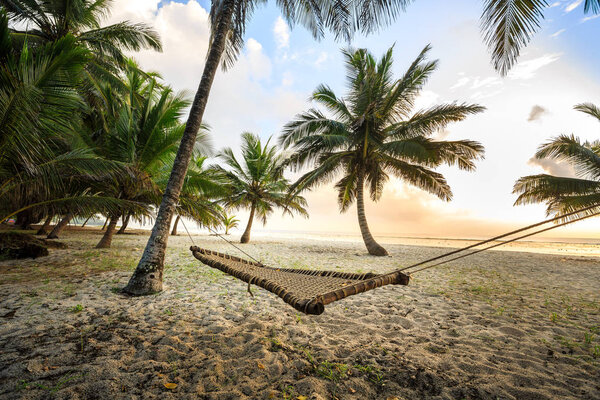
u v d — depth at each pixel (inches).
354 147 479.8
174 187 193.0
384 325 136.6
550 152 442.3
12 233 299.4
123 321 130.4
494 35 165.2
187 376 87.7
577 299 186.1
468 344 115.0
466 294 197.3
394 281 108.2
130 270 241.8
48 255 294.2
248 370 91.9
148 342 108.8
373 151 473.7
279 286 97.5
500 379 88.8
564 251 700.7
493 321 141.6
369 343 115.0
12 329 115.9
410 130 435.5
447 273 287.6
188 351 103.7
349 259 386.9
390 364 97.7
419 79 417.7
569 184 413.7
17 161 189.5
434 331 128.9
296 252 468.4
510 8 158.7
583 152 412.8
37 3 358.3
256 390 81.8
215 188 417.4
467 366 96.4
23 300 152.8
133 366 91.6
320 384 84.7
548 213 469.4
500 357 103.0
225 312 147.9
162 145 334.0
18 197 213.5
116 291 178.9
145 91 493.4
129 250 370.9
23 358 93.2
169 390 80.1
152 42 433.7
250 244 617.0
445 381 87.7
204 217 453.7
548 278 268.1
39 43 355.6
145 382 83.6
